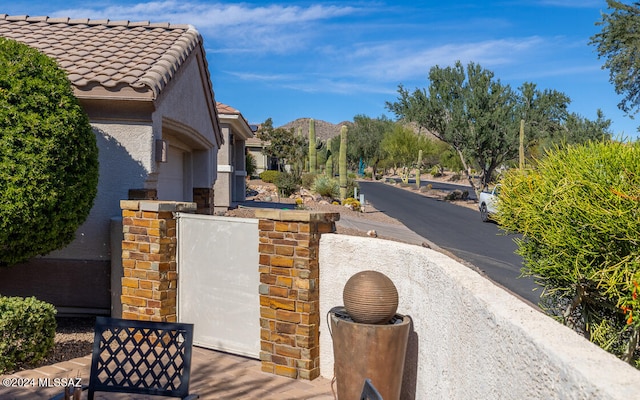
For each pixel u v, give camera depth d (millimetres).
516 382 2391
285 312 5543
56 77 6633
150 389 3836
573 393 1913
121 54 9516
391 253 4883
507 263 13578
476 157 35656
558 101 34938
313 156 40469
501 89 34500
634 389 1727
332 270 5434
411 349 4504
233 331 6133
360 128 80875
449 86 35438
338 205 27016
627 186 3920
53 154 6230
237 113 19266
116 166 8094
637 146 4188
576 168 4332
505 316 2572
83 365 5598
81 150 6633
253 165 49750
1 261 6469
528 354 2281
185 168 13062
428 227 21031
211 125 13477
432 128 36500
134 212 6484
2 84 6117
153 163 8234
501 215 5207
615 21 24188
